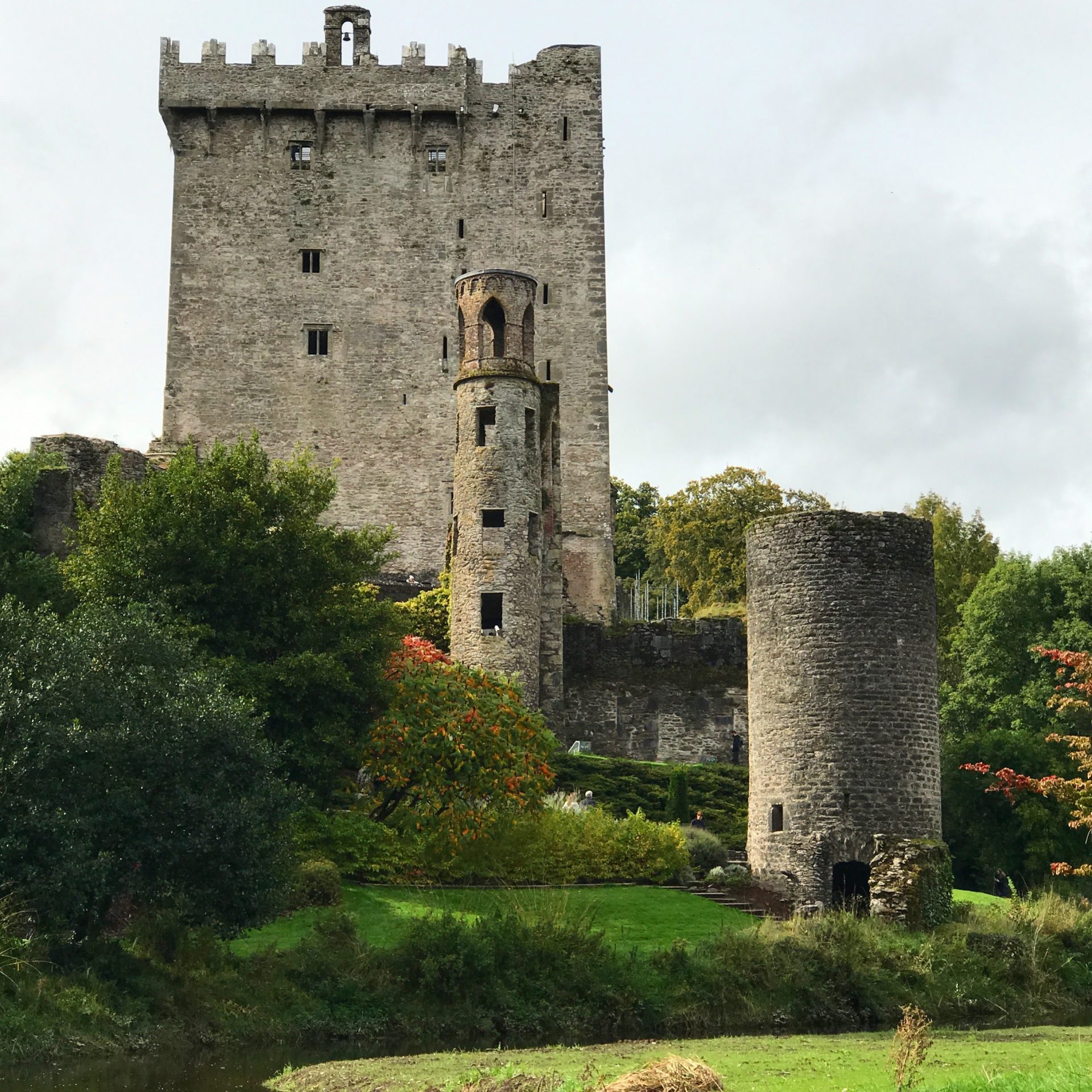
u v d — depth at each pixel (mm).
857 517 38750
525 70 74438
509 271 52406
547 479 53188
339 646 36188
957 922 34750
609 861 37688
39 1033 23844
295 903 31578
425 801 36000
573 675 54531
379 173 73188
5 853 24906
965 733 55594
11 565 39656
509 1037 27125
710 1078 18156
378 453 70875
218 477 37562
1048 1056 21750
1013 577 57344
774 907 36844
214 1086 22656
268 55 73250
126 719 26656
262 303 71750
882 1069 21234
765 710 39094
